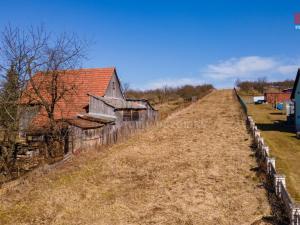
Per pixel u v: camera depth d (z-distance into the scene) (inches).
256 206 613.6
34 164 888.9
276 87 4111.7
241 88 4453.7
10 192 704.4
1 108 825.5
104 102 1246.9
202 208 622.8
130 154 1037.2
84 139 1011.9
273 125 1541.6
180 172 844.6
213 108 2353.6
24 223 587.2
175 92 3873.0
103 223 581.0
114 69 1524.4
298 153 1006.4
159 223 573.0
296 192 663.1
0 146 839.1
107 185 764.6
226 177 788.0
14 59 839.7
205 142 1191.6
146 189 733.9
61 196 691.4
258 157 906.1
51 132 952.9
